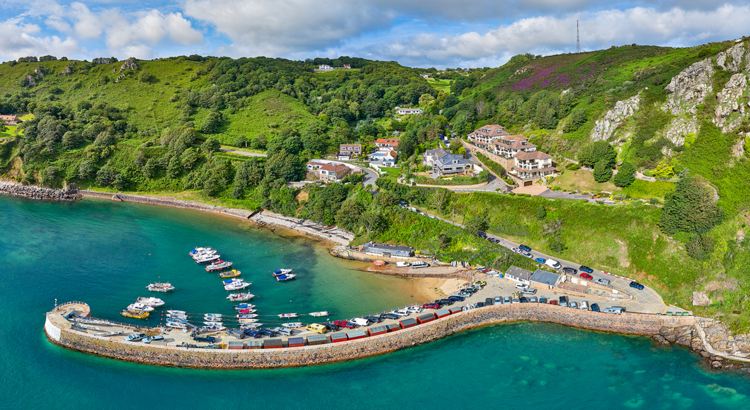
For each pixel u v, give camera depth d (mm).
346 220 175250
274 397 93125
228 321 114250
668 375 98188
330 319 116500
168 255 156125
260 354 99938
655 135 162250
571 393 93438
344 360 103562
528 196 158125
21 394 92312
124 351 101750
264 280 138125
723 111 149125
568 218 145125
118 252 157875
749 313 107188
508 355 105688
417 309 117250
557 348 107750
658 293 120750
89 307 118812
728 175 135000
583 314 114125
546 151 194000
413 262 146625
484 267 139750
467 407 90250
